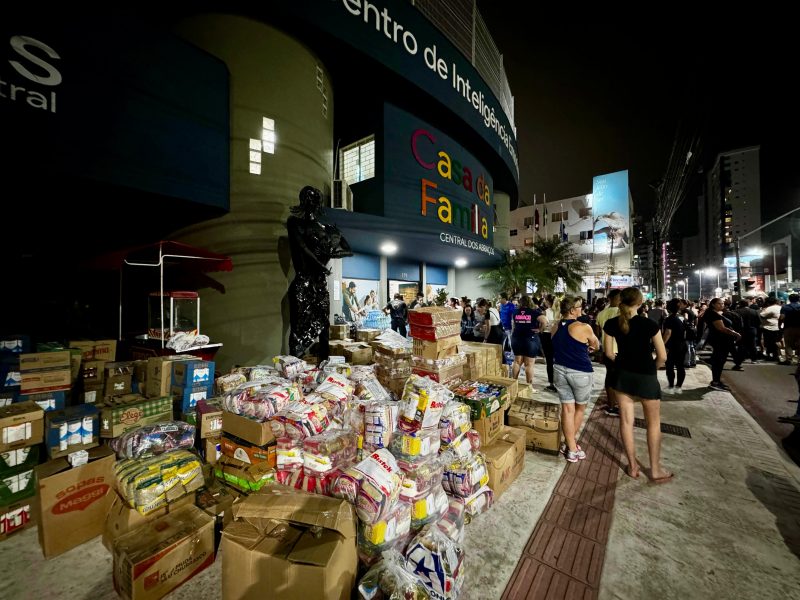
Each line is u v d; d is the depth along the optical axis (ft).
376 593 5.30
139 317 22.86
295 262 19.51
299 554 5.20
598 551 7.39
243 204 19.93
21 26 12.84
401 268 47.65
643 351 10.11
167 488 7.29
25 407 8.40
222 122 19.24
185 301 18.51
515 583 6.56
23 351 12.35
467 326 29.07
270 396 8.77
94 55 14.57
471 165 46.01
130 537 6.51
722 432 13.83
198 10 19.81
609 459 11.60
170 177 16.93
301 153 22.41
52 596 6.21
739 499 9.29
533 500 9.24
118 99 15.24
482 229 49.62
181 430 9.39
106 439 9.55
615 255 134.72
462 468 8.28
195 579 6.63
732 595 6.30
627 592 6.37
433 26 33.06
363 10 25.35
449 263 55.52
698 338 32.71
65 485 7.34
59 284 20.86
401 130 34.60
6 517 7.68
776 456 11.76
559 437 11.85
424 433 7.66
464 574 6.75
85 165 14.29
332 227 19.63
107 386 12.39
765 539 7.77
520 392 14.26
